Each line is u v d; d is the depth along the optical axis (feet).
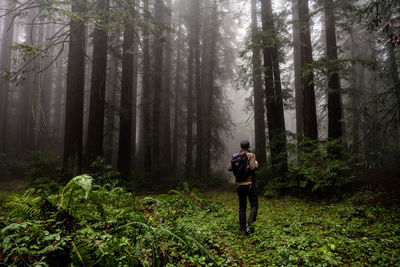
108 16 31.50
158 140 53.01
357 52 52.11
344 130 45.21
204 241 12.53
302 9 33.60
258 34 32.65
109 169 29.53
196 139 57.52
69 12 25.89
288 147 31.76
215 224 15.87
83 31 34.63
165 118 64.44
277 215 19.98
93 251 8.26
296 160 31.27
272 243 12.30
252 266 10.39
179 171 61.52
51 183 29.43
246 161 15.60
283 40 33.68
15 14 27.43
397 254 10.63
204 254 10.95
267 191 31.30
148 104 50.60
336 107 31.94
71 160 30.58
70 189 11.09
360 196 23.29
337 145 26.96
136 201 18.61
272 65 36.99
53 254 8.38
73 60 33.14
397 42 20.16
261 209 23.22
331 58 29.60
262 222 17.54
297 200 27.43
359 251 11.20
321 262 10.24
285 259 10.77
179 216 17.53
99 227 11.16
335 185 26.02
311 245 12.05
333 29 33.45
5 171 54.19
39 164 35.09
